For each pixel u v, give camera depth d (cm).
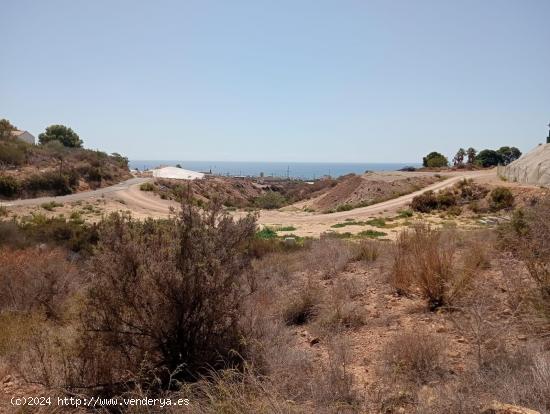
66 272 867
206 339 446
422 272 612
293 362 425
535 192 3962
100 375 408
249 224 503
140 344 430
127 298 420
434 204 4562
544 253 505
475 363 382
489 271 694
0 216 3916
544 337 424
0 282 769
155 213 5141
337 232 3103
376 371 392
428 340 422
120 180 8244
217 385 362
